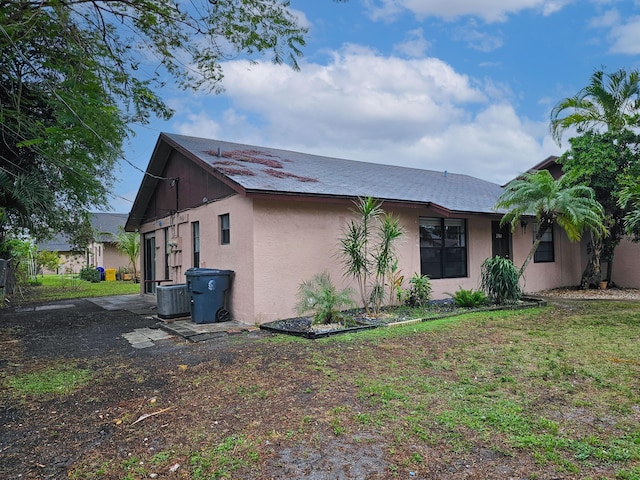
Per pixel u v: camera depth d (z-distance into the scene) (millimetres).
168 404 3725
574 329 6516
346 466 2586
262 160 10242
